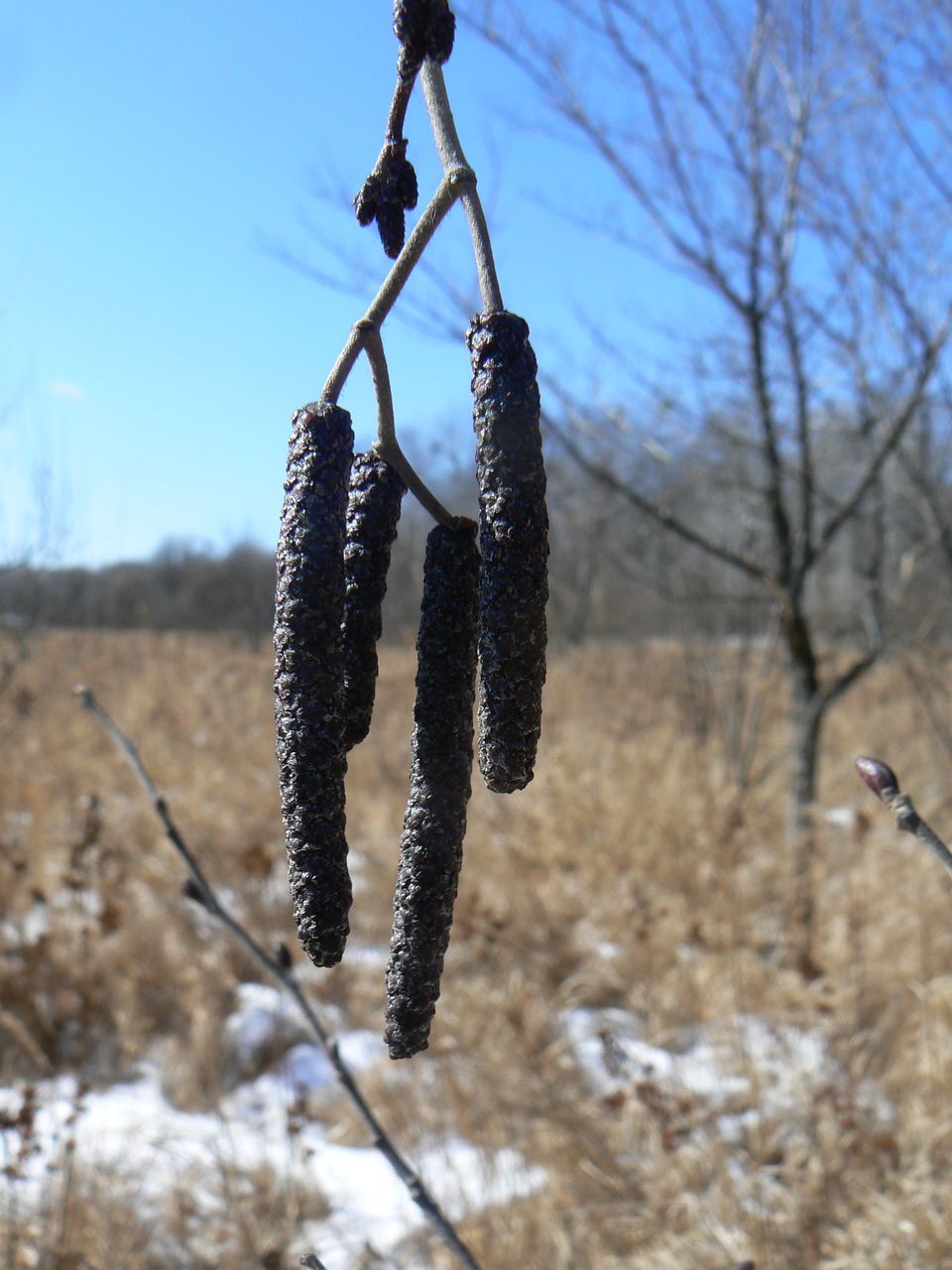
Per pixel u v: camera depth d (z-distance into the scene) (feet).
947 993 15.34
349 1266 11.56
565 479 22.75
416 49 2.76
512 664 2.84
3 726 29.58
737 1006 15.15
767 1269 11.11
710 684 29.58
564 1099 13.66
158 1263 11.59
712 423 17.56
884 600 20.52
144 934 18.16
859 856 20.26
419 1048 3.34
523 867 21.27
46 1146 13.11
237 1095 15.12
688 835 22.06
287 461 3.12
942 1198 11.47
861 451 18.98
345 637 3.58
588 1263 11.69
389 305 3.05
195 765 29.96
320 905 3.06
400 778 28.22
